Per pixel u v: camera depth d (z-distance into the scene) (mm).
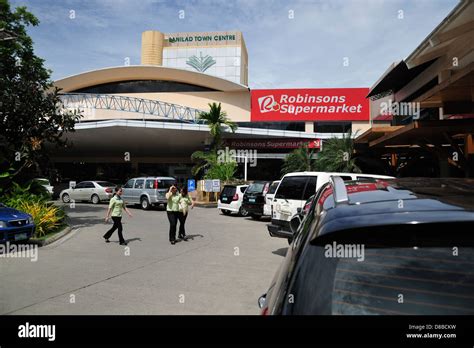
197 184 28922
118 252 8750
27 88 13031
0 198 12414
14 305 4965
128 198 21953
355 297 1518
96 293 5516
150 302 5109
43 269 7031
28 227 9164
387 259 1583
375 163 21625
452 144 12359
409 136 13312
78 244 9789
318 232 1730
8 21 17188
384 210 1767
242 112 38875
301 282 1604
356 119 33750
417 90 14414
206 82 39000
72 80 40094
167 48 62125
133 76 40188
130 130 30000
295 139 33250
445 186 2348
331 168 22562
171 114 37969
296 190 8969
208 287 5906
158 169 46062
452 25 8352
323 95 34188
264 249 9344
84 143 36719
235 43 60844
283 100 34938
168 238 10992
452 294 1455
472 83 8789
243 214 17453
